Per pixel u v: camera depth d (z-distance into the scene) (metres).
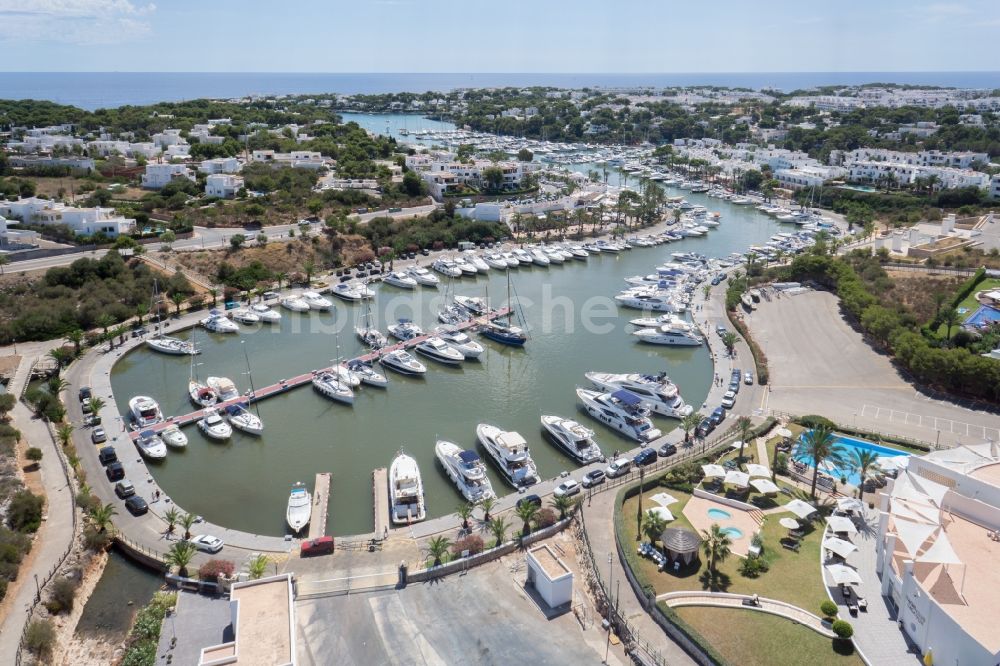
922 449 100.31
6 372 124.62
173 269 174.50
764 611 67.75
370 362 139.25
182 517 86.19
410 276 193.62
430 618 69.81
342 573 76.75
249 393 123.12
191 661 64.12
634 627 67.31
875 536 79.56
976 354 126.38
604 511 87.56
